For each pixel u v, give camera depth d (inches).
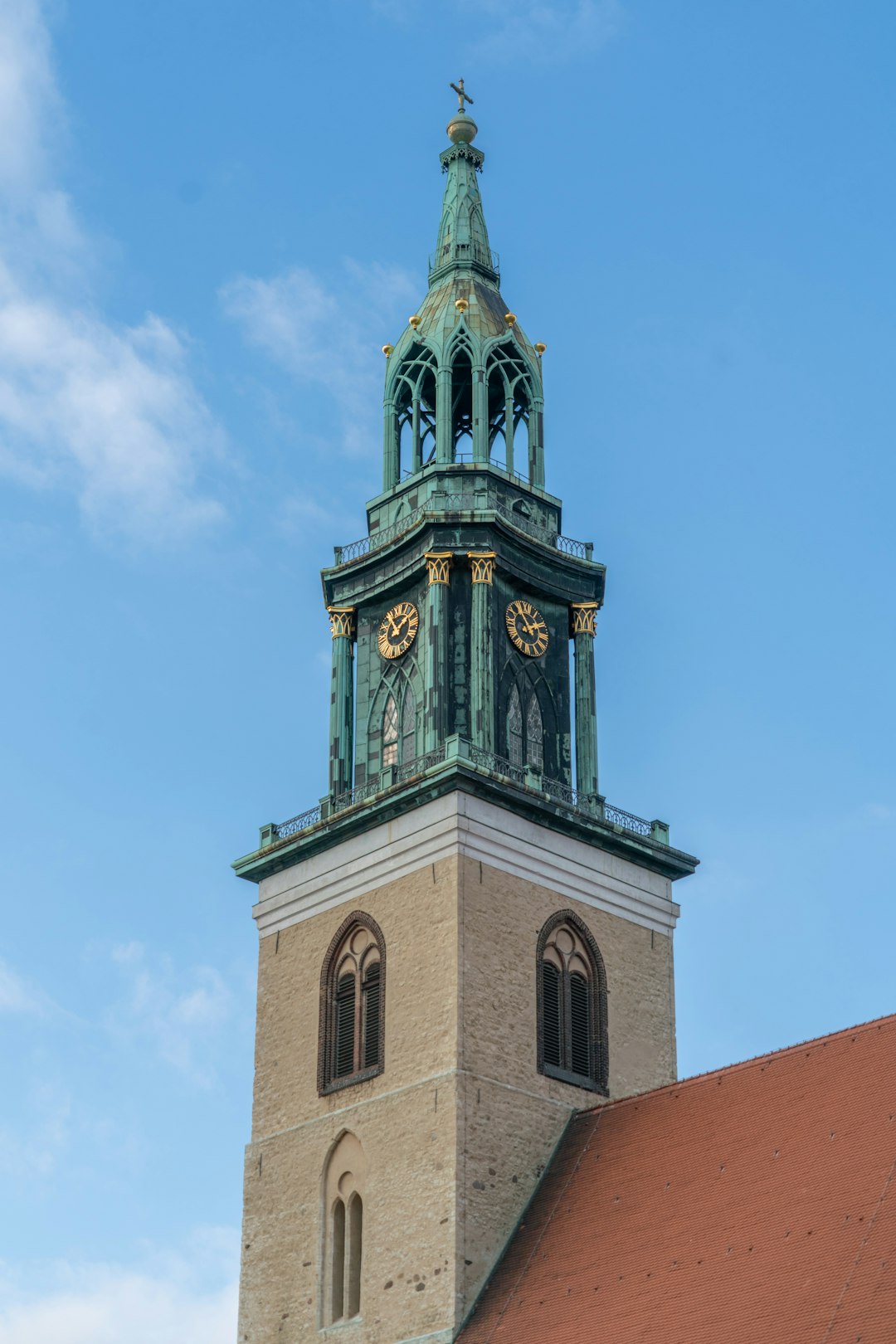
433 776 3218.5
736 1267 2635.3
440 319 3681.1
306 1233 3181.6
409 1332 2952.8
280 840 3457.2
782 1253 2600.9
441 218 3863.2
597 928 3344.0
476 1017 3107.8
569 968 3289.9
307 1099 3270.2
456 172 3892.7
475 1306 2925.7
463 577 3452.3
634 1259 2790.4
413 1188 3036.4
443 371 3624.5
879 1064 2795.3
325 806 3447.3
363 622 3560.5
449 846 3196.4
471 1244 2960.1
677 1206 2829.7
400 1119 3100.4
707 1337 2546.8
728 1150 2856.8
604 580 3599.9
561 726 3494.1
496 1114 3070.9
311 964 3358.8
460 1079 3043.8
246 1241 3260.3
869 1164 2642.7
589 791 3449.8
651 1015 3368.6
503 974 3169.3
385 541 3572.8
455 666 3388.3
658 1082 3326.8
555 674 3521.2
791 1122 2815.0
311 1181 3206.2
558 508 3636.8
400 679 3469.5
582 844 3373.5
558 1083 3184.1
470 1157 3011.8
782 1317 2490.2
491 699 3366.1
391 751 3449.8
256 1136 3326.8
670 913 3469.5
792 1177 2716.5
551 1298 2832.2
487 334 3668.8
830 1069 2854.3
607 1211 2923.2
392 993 3198.8
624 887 3412.9
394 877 3267.7
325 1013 3302.2
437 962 3144.7
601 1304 2751.0
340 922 3331.7
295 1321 3134.8
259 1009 3417.8
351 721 3521.2
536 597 3540.8
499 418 3730.3
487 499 3494.1
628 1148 3016.7
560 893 3304.6
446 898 3166.8
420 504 3545.8
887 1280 2437.3
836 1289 2474.2
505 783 3248.0
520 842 3272.6
